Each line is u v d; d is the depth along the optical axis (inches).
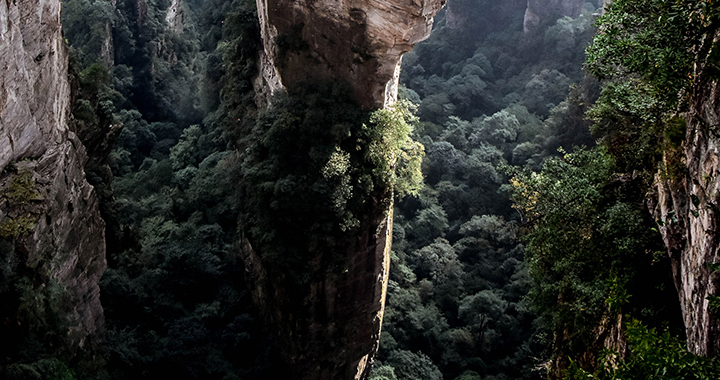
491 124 2689.5
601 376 522.0
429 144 2610.7
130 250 1596.9
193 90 2696.9
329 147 1309.1
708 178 500.1
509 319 1968.5
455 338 1921.8
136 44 2588.6
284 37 1352.1
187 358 1460.4
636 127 863.1
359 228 1375.5
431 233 2340.1
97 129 1373.0
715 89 494.0
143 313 1505.9
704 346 500.7
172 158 2145.7
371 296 1481.3
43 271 976.3
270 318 1507.1
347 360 1518.2
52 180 1004.6
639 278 759.1
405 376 1786.4
